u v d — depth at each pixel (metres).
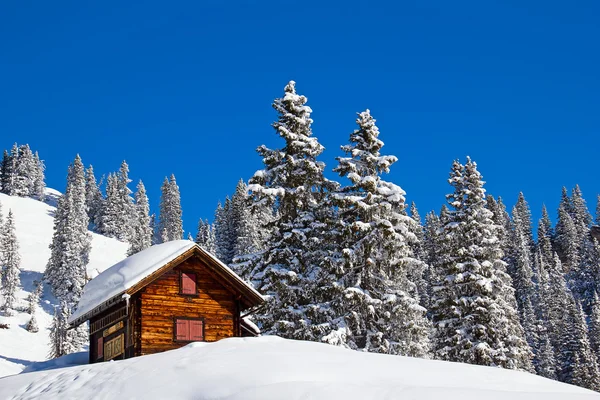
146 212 137.88
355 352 23.50
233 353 21.30
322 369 19.14
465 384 19.47
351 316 34.88
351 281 36.31
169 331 30.19
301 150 38.00
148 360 21.58
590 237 129.12
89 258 106.38
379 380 18.45
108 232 127.44
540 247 131.62
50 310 81.31
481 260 40.97
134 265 31.73
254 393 16.42
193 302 31.09
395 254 36.78
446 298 40.62
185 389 17.80
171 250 31.58
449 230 41.62
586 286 109.19
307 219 37.06
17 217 125.31
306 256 37.00
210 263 31.39
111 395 18.48
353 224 35.66
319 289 35.94
